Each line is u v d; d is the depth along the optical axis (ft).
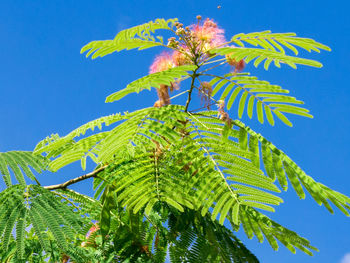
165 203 14.96
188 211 14.82
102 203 14.70
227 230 15.34
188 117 12.81
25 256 11.69
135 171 13.15
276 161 12.10
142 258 14.30
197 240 14.52
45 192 11.68
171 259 14.37
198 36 12.17
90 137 12.67
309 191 11.64
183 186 12.63
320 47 11.12
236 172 12.29
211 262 14.12
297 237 12.76
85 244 14.38
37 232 10.48
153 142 11.94
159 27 11.96
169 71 10.43
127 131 11.64
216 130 12.84
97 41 11.75
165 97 12.51
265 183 11.94
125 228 14.84
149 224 15.03
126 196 13.43
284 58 9.85
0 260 11.60
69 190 14.96
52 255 12.09
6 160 12.28
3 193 11.10
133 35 11.77
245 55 10.39
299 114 12.39
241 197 11.88
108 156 11.57
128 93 9.14
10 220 10.37
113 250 14.33
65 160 12.64
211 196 12.23
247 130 12.64
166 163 13.14
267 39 11.78
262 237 13.00
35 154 12.98
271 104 12.50
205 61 12.16
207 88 12.48
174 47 12.34
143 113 11.94
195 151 12.80
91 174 14.74
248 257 14.62
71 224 11.14
